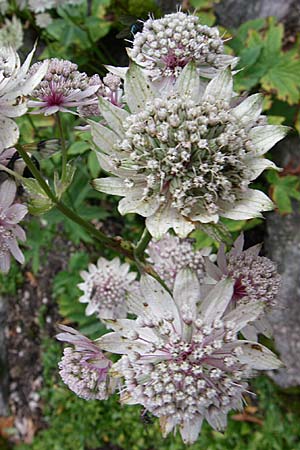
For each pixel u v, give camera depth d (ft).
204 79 0.35
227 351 0.31
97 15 0.71
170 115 0.30
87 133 0.42
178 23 0.35
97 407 0.79
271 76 0.66
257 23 0.68
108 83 0.38
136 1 0.54
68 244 0.84
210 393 0.30
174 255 0.48
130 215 0.75
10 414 0.87
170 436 0.74
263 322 0.38
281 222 0.70
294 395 0.71
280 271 0.70
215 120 0.30
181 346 0.30
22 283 0.88
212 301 0.31
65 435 0.80
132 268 0.62
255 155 0.30
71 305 0.70
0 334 0.90
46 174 0.62
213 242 0.60
